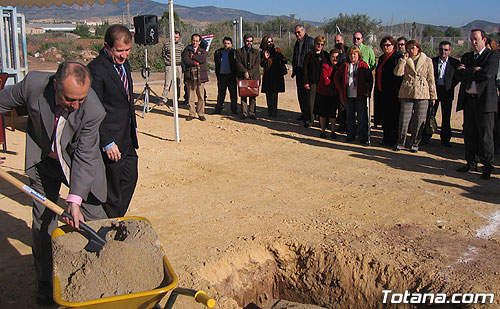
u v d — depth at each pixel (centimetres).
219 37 3300
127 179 471
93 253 316
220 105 1273
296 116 1277
